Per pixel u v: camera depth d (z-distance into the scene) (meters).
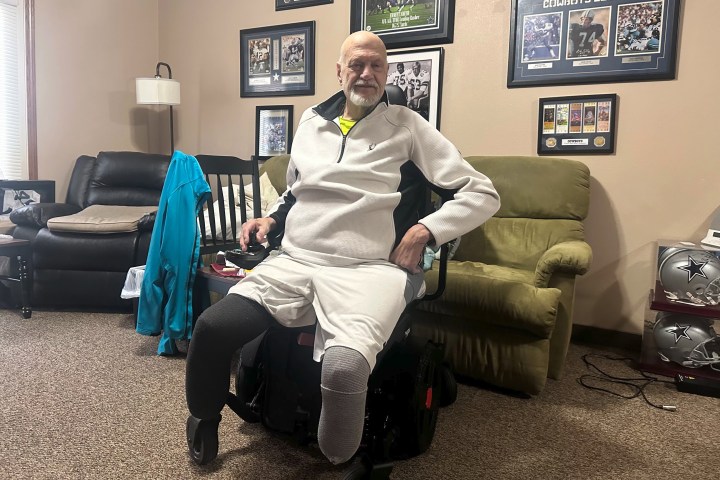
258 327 1.24
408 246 1.28
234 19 3.73
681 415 1.75
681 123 2.39
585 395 1.92
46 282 2.77
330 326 1.14
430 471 1.37
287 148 3.54
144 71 4.10
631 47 2.46
